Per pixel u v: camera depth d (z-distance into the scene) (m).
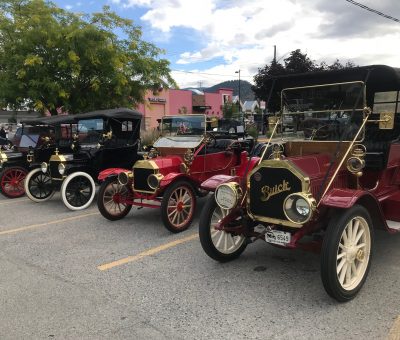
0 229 6.63
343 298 3.67
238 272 4.51
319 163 4.35
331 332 3.22
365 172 4.83
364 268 3.94
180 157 6.93
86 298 3.95
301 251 5.13
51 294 4.06
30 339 3.26
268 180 4.06
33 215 7.65
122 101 14.23
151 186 6.32
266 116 5.36
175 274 4.50
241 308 3.67
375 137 5.00
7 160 9.65
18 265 4.89
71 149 9.38
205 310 3.65
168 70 15.30
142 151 9.67
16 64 12.36
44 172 8.58
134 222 6.86
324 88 4.78
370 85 4.90
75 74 12.66
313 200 3.73
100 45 12.93
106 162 8.48
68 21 13.40
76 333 3.32
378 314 3.49
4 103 13.27
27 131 10.61
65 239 5.95
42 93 12.69
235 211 4.29
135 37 14.66
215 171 7.38
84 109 13.67
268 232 4.11
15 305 3.84
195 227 6.46
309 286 4.10
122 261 4.95
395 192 4.97
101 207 6.80
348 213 3.69
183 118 7.54
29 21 12.44
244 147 8.09
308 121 4.95
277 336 3.19
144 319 3.52
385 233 5.72
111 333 3.31
